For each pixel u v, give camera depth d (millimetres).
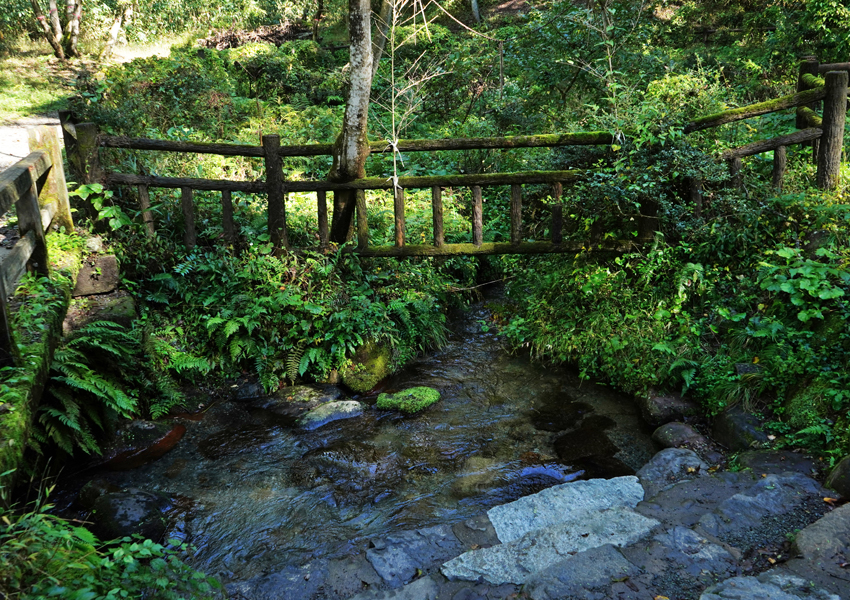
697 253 5824
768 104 5820
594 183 5742
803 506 3367
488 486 4305
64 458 4586
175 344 5652
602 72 9227
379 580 3217
